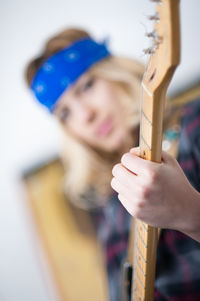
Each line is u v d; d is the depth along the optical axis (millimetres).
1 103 1266
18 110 1263
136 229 488
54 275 1317
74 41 1096
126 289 662
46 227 1291
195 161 688
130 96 1090
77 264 1288
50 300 1339
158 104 362
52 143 1249
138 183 373
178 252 699
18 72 1252
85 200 1241
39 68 1110
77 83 1085
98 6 1231
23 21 1244
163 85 348
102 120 1104
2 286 1351
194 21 1205
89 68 1086
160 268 710
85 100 1099
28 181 1283
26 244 1318
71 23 1249
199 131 693
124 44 1224
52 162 1263
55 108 1130
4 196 1297
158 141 377
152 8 1208
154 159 384
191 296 681
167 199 367
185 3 1199
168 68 326
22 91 1248
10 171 1288
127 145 1118
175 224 383
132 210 389
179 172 377
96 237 1246
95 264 1267
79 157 1199
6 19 1241
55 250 1300
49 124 1235
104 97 1090
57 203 1274
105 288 1257
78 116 1117
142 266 485
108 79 1094
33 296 1351
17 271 1338
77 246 1276
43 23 1245
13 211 1303
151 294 501
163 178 363
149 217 384
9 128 1269
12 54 1248
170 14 314
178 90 1205
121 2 1211
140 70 1142
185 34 1213
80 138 1160
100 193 1207
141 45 1217
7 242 1319
